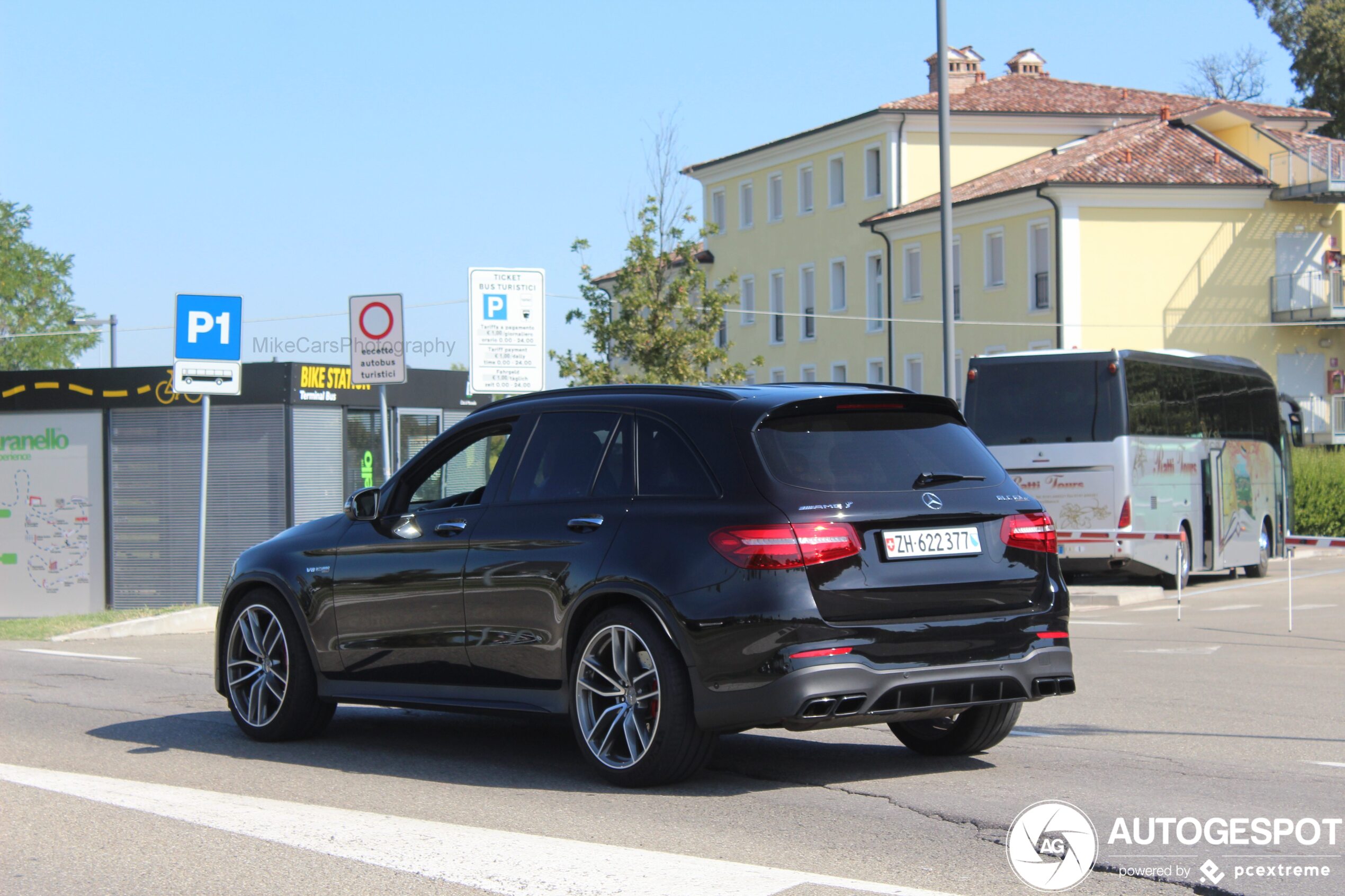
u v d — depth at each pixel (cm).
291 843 581
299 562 844
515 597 729
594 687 698
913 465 692
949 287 2372
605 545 695
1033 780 706
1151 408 2294
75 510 2258
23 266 7225
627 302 3266
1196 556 2455
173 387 1788
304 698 841
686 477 685
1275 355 4694
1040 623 696
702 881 513
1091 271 4503
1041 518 712
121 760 799
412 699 788
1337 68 6328
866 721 665
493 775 736
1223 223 4609
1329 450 4438
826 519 652
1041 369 2266
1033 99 5675
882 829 597
